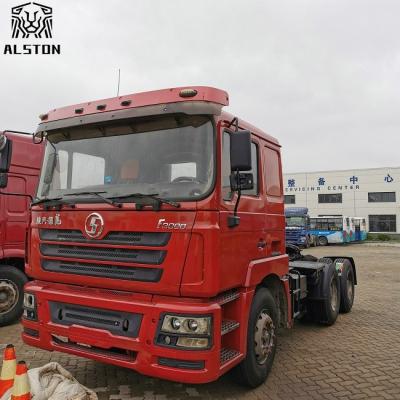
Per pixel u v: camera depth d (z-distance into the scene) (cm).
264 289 491
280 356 580
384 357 578
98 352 400
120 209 399
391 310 886
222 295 408
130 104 418
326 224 3809
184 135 402
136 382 481
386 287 1211
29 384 331
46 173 477
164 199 381
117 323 389
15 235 732
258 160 497
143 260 384
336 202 4941
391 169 4681
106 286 406
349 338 670
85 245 417
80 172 450
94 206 415
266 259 489
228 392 457
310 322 774
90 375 501
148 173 409
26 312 454
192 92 392
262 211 491
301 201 5122
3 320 710
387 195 4697
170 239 374
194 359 353
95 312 405
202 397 444
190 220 372
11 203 730
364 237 4419
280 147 571
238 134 386
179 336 358
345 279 836
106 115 429
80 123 446
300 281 678
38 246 459
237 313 427
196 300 372
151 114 402
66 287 439
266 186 513
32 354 572
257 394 453
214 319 363
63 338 427
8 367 351
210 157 387
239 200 412
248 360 440
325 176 5006
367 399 446
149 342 367
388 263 1998
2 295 713
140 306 375
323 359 568
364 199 4797
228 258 399
